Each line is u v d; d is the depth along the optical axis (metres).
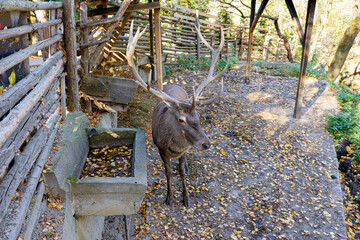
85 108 5.41
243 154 5.82
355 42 16.56
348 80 14.16
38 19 4.02
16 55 2.47
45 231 2.76
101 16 6.75
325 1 20.47
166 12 14.86
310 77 11.17
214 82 9.96
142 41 9.65
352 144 6.89
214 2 19.36
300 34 6.94
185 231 3.92
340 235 3.91
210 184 4.89
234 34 16.78
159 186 4.76
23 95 2.59
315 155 5.83
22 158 2.65
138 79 3.71
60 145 3.47
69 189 3.19
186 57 11.98
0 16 2.45
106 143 4.48
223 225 4.05
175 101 3.52
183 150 3.87
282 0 20.86
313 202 4.54
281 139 6.40
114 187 3.25
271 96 8.95
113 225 4.62
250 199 4.58
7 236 2.14
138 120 6.79
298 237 3.89
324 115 7.65
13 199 2.49
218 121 7.19
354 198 5.82
